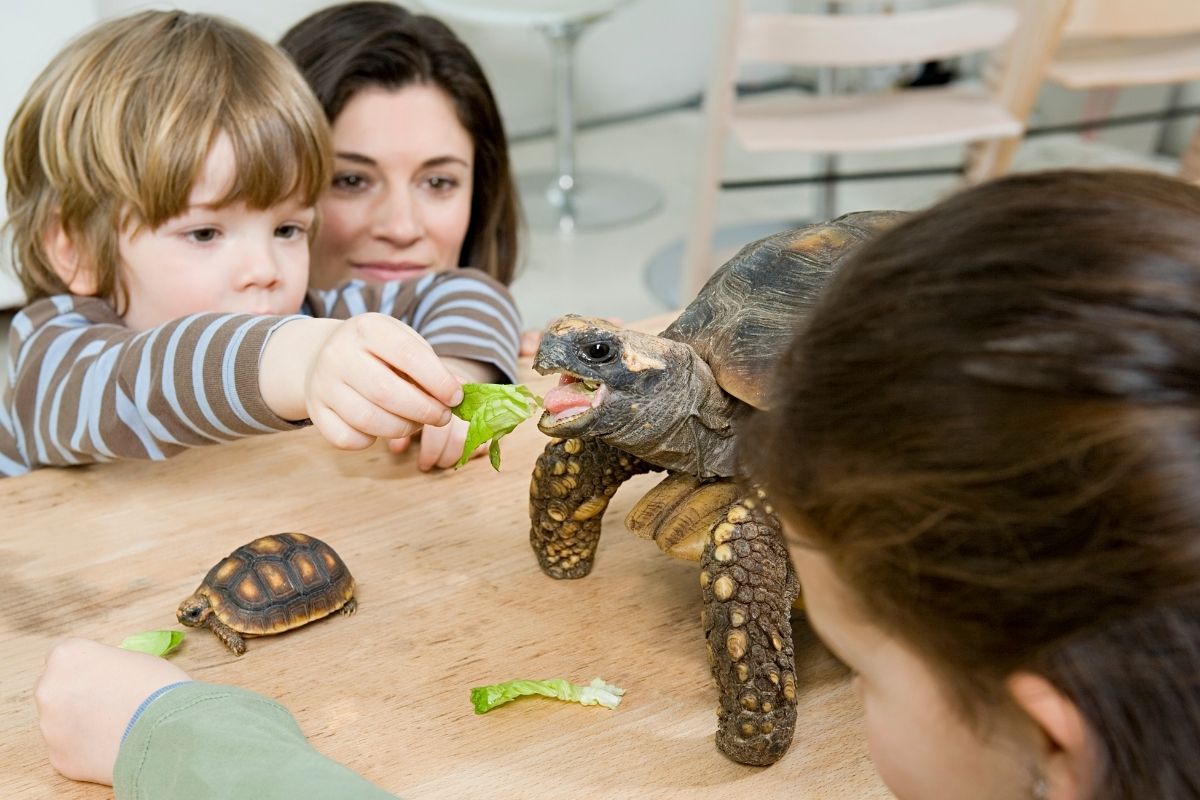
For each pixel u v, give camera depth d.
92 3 1.98
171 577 0.78
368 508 0.87
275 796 0.52
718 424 0.63
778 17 1.68
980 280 0.32
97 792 0.61
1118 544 0.30
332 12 1.32
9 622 0.73
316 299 1.18
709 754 0.63
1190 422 0.29
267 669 0.70
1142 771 0.32
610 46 3.36
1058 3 1.64
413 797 0.60
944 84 3.26
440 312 1.14
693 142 3.33
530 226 2.74
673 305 2.34
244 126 0.96
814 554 0.39
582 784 0.61
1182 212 0.33
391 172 1.28
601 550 0.82
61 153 0.99
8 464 1.01
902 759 0.41
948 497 0.32
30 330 1.01
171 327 0.84
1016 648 0.33
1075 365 0.30
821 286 0.62
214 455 0.94
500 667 0.70
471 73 1.36
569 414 0.60
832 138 1.73
